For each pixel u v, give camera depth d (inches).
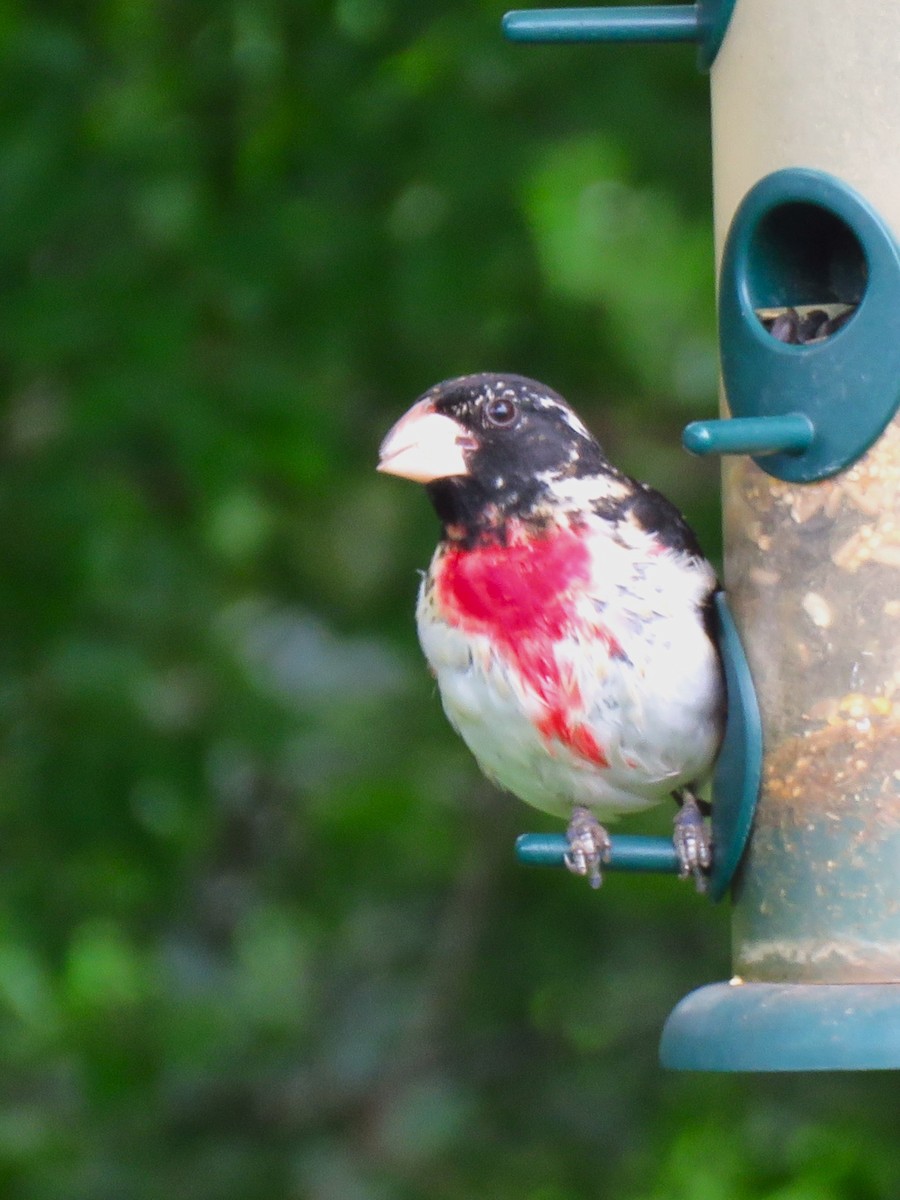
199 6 439.5
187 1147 448.8
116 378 407.2
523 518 281.4
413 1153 446.9
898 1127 424.2
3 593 419.8
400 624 472.7
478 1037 463.5
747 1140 429.4
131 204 426.9
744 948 272.2
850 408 264.7
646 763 279.3
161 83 438.3
